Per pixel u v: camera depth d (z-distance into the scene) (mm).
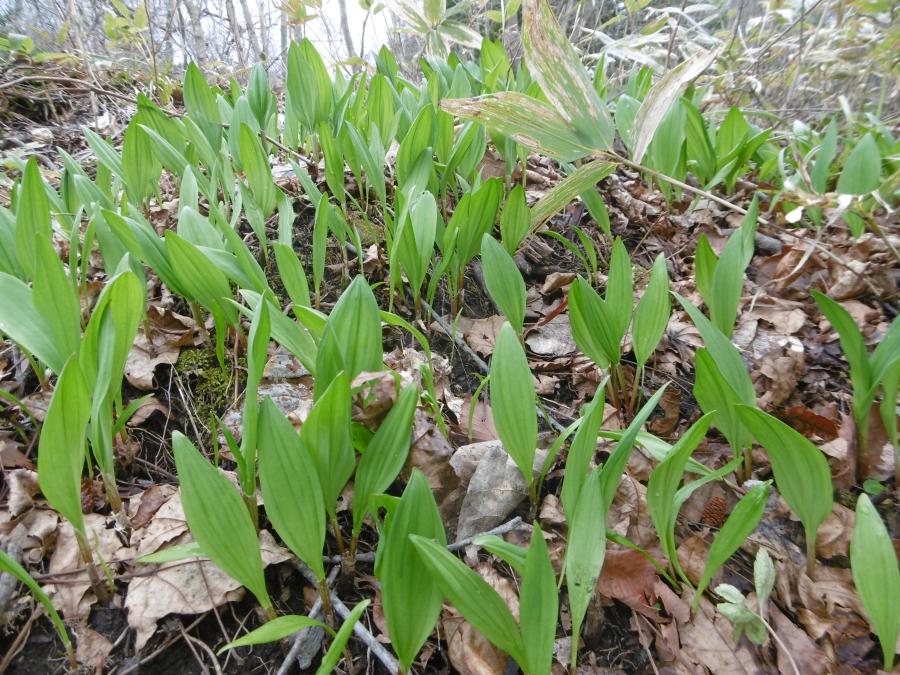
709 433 577
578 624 334
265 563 411
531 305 760
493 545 331
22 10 2117
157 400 550
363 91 906
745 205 1006
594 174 593
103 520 438
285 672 370
